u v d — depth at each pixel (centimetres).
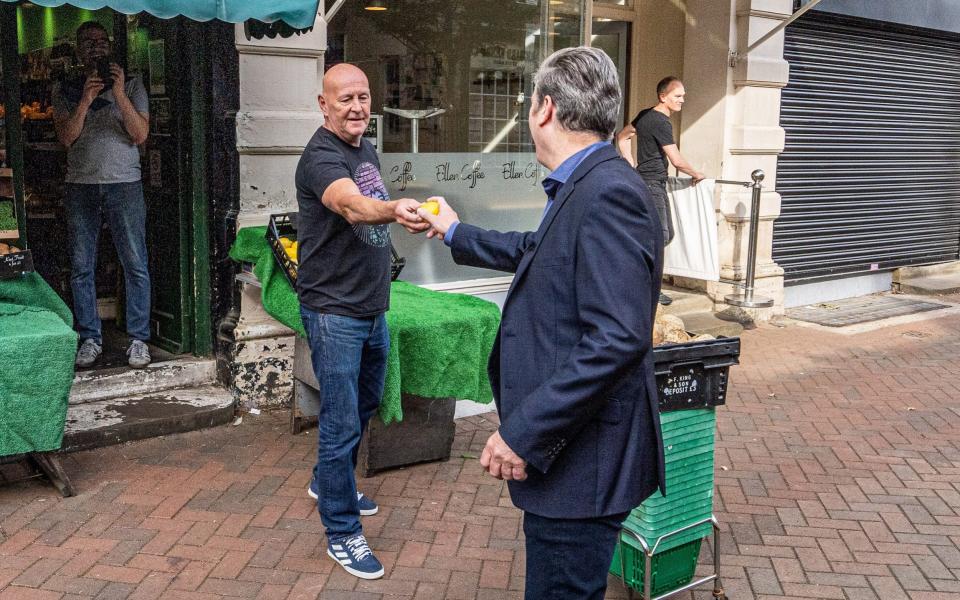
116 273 668
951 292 995
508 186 649
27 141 649
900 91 973
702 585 350
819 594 358
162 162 565
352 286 352
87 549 374
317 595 346
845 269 949
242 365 538
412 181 605
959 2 991
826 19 871
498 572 368
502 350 233
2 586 343
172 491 432
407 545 389
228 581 354
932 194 1041
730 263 830
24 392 394
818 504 444
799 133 873
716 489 461
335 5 508
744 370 688
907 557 390
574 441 224
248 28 434
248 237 490
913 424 569
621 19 846
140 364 541
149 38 568
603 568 231
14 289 445
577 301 216
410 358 435
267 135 525
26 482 436
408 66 596
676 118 848
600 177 217
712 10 804
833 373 683
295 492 435
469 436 524
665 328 577
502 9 630
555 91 226
